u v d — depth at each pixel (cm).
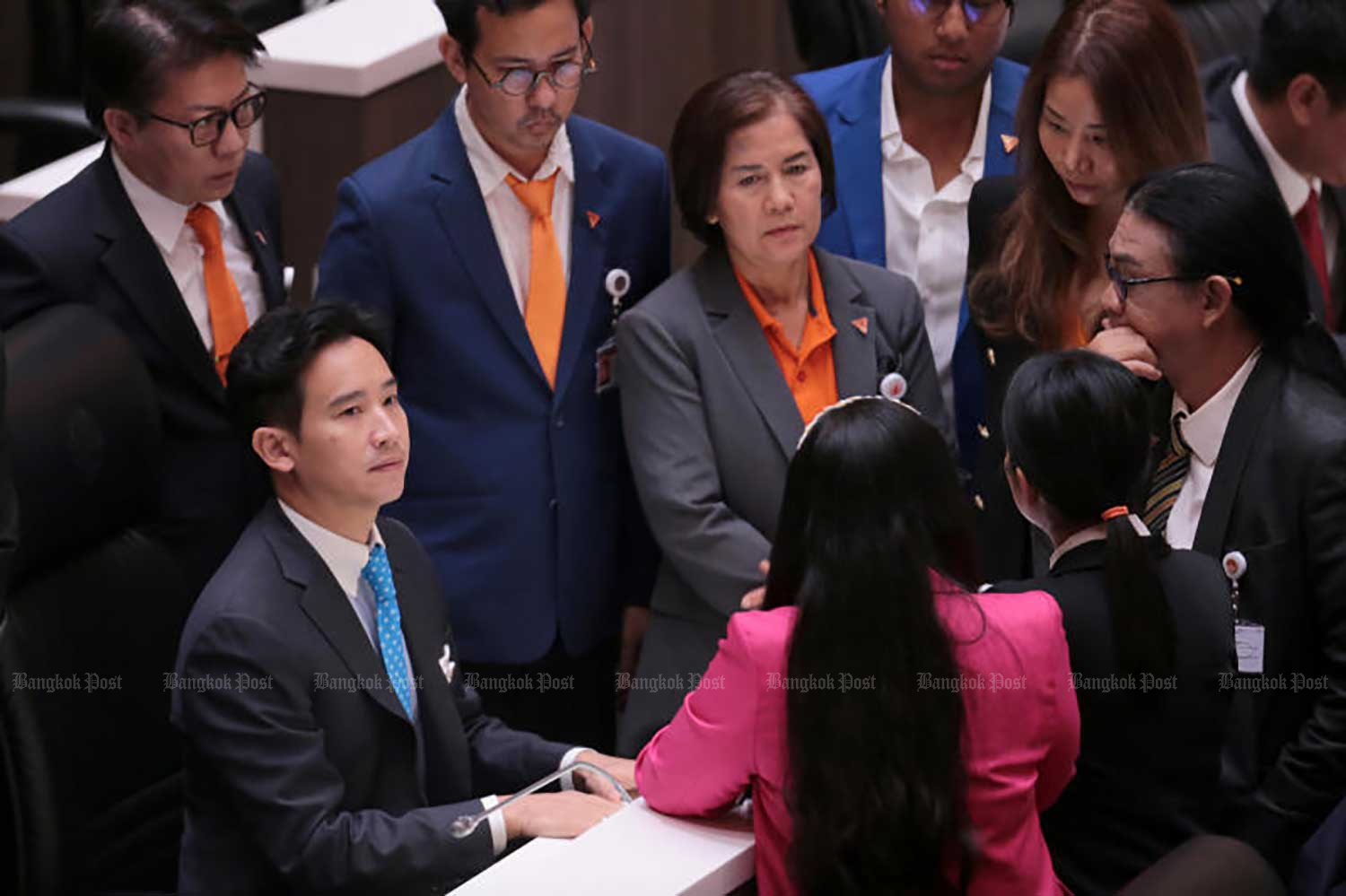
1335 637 893
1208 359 925
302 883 847
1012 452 836
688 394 1069
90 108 1078
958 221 1247
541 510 1131
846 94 1266
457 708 975
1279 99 1241
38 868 862
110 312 1079
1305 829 899
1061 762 766
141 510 1029
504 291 1116
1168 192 916
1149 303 920
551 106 1057
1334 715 890
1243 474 912
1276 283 908
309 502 896
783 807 731
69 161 1548
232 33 1063
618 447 1165
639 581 1198
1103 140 1012
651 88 1636
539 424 1127
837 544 723
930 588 722
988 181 1123
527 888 730
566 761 948
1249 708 912
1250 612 907
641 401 1077
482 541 1130
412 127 1507
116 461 981
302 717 864
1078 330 1056
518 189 1113
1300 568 901
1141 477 827
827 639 715
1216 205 904
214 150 1071
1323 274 1334
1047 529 852
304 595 881
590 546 1150
